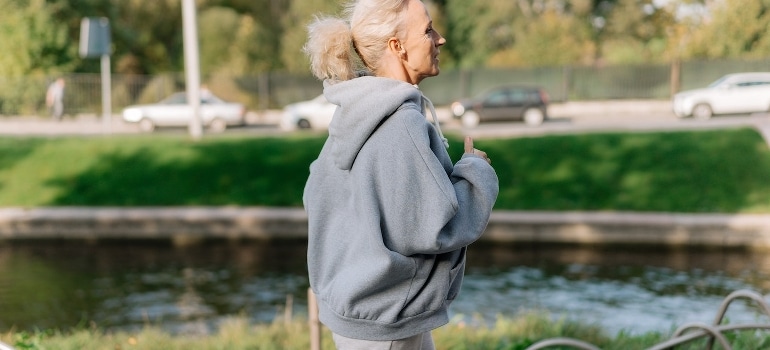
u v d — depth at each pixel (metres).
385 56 2.08
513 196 15.89
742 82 25.92
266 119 34.69
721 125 20.59
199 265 12.36
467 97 36.88
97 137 20.12
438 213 1.88
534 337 5.41
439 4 46.47
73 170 17.58
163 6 42.19
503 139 18.25
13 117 32.16
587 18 45.53
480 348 5.15
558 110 33.19
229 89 36.66
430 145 1.97
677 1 42.97
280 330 6.01
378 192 1.93
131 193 16.64
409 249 1.93
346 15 2.19
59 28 34.38
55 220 14.56
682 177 16.02
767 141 16.97
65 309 9.44
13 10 33.94
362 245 1.96
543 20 40.59
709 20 37.59
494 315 8.87
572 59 39.22
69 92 32.91
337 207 2.07
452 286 2.09
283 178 16.97
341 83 2.02
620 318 8.64
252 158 17.72
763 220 13.30
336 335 2.08
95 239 14.52
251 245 14.12
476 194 1.95
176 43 42.41
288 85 37.06
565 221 13.65
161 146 18.52
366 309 1.98
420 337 2.08
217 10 41.28
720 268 11.75
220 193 16.52
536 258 12.67
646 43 45.38
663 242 13.39
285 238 14.36
